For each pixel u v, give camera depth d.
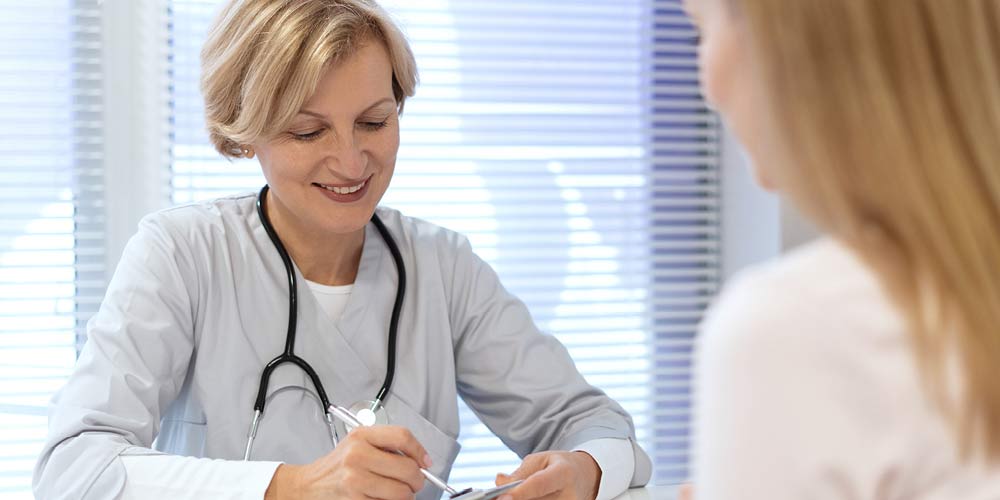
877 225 0.49
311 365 1.45
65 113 2.05
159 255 1.42
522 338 1.59
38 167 2.05
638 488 1.46
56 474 1.26
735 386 0.49
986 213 0.47
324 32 1.31
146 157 2.08
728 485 0.49
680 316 2.33
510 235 2.23
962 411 0.47
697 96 2.33
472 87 2.19
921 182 0.47
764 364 0.49
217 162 2.11
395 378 1.49
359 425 1.25
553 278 2.26
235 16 1.37
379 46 1.39
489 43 2.20
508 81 2.21
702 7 0.56
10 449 2.06
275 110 1.32
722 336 0.50
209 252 1.45
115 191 2.07
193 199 2.10
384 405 1.46
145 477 1.22
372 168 1.39
